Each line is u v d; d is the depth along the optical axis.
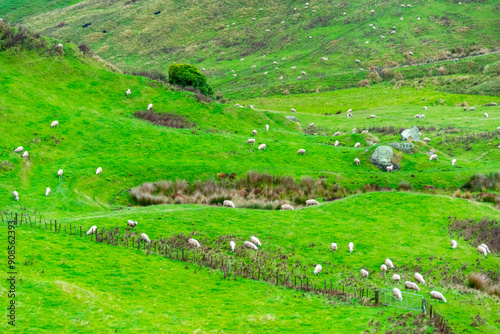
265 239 34.66
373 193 44.56
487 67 119.81
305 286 27.20
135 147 57.50
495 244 34.91
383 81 125.25
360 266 31.22
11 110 57.31
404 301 25.75
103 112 65.75
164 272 27.17
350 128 81.25
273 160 57.88
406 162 58.38
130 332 19.53
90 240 30.62
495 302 26.39
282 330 20.80
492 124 76.31
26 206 39.69
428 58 134.88
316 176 53.91
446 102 100.56
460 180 54.44
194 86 82.31
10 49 69.62
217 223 37.06
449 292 27.39
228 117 72.19
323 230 36.94
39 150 51.72
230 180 52.50
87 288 23.03
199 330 20.12
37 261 25.44
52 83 68.25
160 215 38.06
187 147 59.25
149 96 72.44
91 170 50.25
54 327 18.92
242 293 25.47
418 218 39.38
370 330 20.81
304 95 119.75
